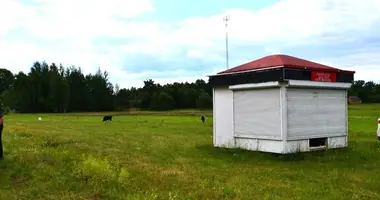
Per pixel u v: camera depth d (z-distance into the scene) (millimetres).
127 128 34312
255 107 17047
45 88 134625
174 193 9578
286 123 15906
